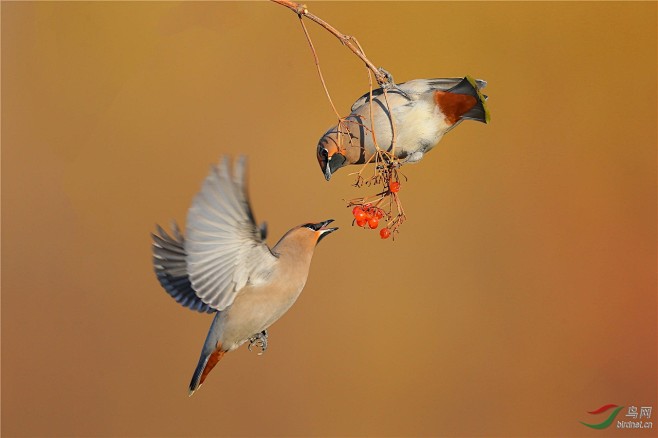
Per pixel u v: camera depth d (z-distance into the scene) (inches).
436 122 372.8
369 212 351.6
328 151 374.0
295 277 364.5
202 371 367.6
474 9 642.8
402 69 629.9
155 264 378.3
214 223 345.1
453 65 632.4
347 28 635.5
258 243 354.9
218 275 352.8
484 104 364.2
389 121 371.6
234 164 335.3
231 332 363.9
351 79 629.9
